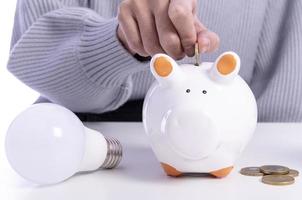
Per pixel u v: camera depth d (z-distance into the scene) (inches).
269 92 45.3
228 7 44.4
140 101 42.8
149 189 20.4
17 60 38.1
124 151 27.7
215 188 20.4
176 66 21.3
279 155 26.0
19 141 20.0
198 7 43.6
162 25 23.5
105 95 37.1
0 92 71.7
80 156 21.3
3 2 69.4
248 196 19.2
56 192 20.2
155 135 21.5
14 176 22.7
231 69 21.0
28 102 72.8
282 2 46.4
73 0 43.0
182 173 22.4
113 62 33.0
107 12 43.8
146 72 40.9
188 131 20.5
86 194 19.9
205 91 21.0
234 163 22.6
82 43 34.7
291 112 45.2
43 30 37.8
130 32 25.2
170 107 21.0
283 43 46.2
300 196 19.1
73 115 21.6
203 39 23.0
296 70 44.9
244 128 21.4
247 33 45.5
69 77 36.0
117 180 21.9
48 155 20.1
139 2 24.6
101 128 35.2
